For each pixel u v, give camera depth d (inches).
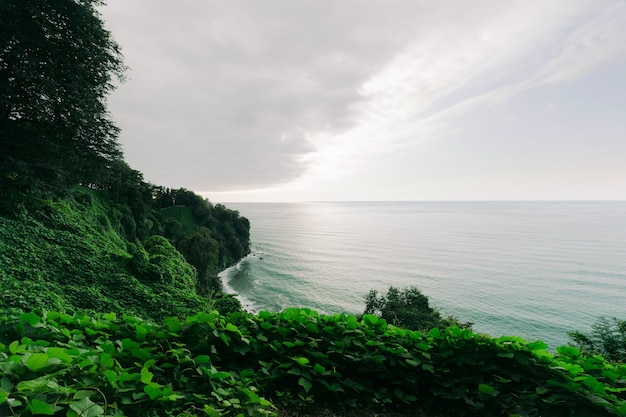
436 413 142.9
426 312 1627.7
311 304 2743.6
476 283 3646.7
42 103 706.8
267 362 144.2
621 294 3238.2
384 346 149.2
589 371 135.8
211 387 114.3
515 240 7308.1
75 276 597.6
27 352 83.7
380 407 144.4
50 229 673.0
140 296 646.5
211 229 3681.1
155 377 114.1
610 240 7194.9
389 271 4185.5
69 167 837.8
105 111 869.8
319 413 135.7
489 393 128.0
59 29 754.2
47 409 63.9
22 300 408.8
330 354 149.0
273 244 6343.5
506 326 2416.3
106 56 852.0
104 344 110.0
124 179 1995.6
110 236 1143.0
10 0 647.8
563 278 3917.3
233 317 154.9
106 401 82.9
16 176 660.1
